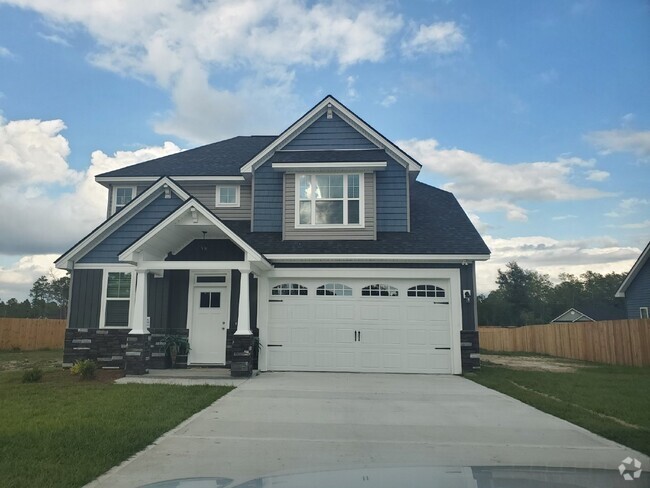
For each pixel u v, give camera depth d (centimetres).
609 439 655
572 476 187
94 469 502
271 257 1351
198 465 529
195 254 1441
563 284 7356
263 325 1348
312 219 1458
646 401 941
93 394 924
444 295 1355
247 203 1608
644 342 1794
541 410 841
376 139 1545
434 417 781
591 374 1452
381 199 1504
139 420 713
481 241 1397
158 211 1452
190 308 1417
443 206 1694
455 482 177
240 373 1193
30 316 5269
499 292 6550
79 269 1430
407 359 1333
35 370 1127
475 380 1208
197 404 838
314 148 1578
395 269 1355
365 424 729
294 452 581
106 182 1614
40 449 564
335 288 1366
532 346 2828
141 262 1238
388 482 181
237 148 1830
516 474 191
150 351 1377
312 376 1243
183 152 1814
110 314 1412
